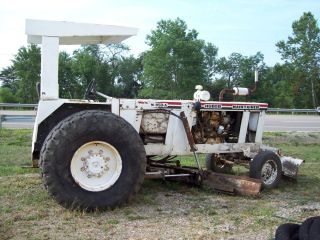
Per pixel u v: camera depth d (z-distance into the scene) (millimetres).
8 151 10148
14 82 57625
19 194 6137
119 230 4762
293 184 7473
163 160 7305
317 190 7070
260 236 4598
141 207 5711
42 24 5711
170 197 6281
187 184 7004
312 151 11891
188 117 6770
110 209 5484
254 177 6945
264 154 7027
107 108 6137
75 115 5430
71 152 5305
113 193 5480
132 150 5574
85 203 5348
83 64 43969
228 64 65938
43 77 5750
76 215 5250
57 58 5793
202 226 4922
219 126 7191
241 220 5180
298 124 22500
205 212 5520
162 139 6633
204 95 6902
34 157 6141
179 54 55469
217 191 6625
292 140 14062
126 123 5594
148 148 6527
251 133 7637
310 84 62969
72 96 7203
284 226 4109
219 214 5465
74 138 5305
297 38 62906
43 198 5918
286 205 6008
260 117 7621
